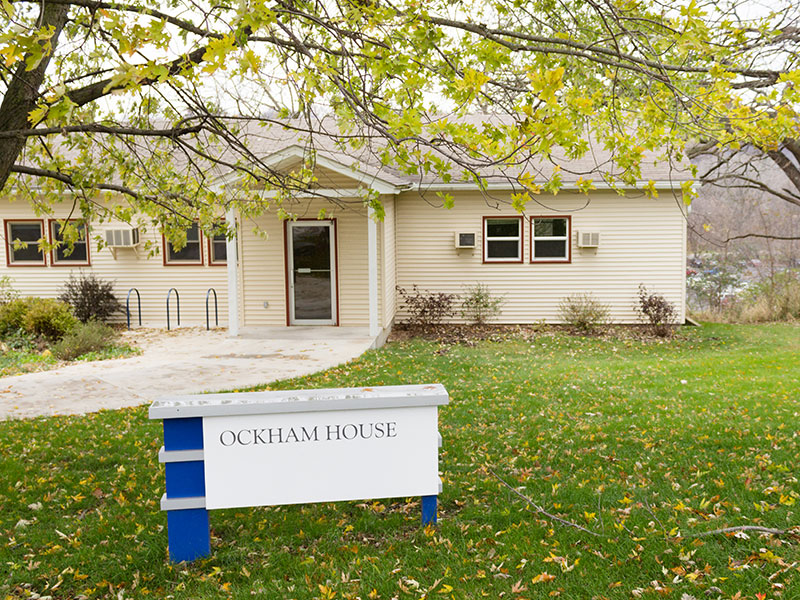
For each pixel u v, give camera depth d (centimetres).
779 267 2672
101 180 783
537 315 1838
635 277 1808
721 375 1184
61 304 1634
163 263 1814
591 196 1786
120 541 525
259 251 1692
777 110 559
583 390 1064
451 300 1817
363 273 1677
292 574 467
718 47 575
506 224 1820
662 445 734
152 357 1368
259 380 1139
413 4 541
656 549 467
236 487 485
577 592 421
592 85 711
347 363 1289
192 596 443
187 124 630
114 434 820
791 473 619
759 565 437
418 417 502
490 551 480
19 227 1825
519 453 723
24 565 489
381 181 1397
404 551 489
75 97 612
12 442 790
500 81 666
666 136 586
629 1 600
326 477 494
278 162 1379
